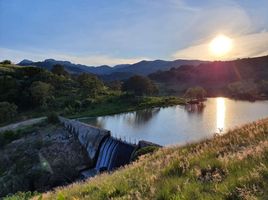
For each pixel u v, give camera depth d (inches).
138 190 348.5
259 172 270.2
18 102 6958.7
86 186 476.7
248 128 483.5
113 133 4301.2
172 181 329.4
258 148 332.5
